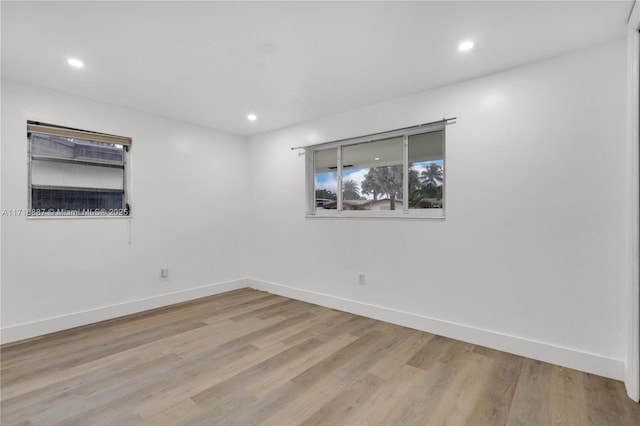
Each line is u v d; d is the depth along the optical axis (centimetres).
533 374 222
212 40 216
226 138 455
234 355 253
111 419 173
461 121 281
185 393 199
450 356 250
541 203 244
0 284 272
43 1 173
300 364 238
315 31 205
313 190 412
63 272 307
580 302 229
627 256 201
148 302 370
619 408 184
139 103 338
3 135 274
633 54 192
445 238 291
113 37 211
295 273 419
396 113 321
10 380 213
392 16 188
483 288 270
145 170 369
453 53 233
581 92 228
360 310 351
